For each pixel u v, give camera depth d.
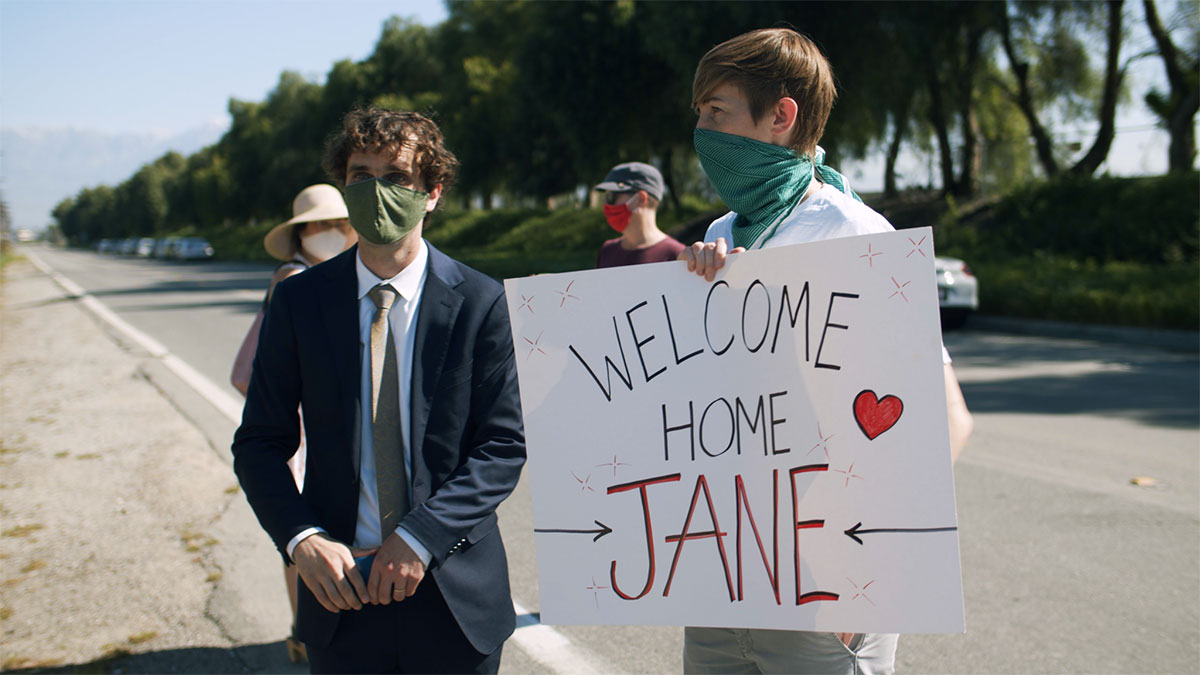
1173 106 19.67
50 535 4.19
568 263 21.08
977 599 3.40
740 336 1.56
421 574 1.62
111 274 38.78
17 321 16.45
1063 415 6.66
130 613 3.35
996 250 17.08
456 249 37.84
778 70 1.52
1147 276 12.94
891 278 1.45
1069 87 22.12
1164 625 3.13
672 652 3.10
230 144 86.38
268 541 4.12
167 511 4.54
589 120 23.25
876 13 17.69
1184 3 18.28
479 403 1.78
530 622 3.37
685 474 1.60
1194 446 5.62
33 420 6.95
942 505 1.44
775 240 1.61
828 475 1.51
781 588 1.55
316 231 2.96
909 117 22.89
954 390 1.52
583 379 1.65
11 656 3.00
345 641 1.74
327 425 1.73
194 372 9.30
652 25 18.95
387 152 1.72
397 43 55.06
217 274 35.12
